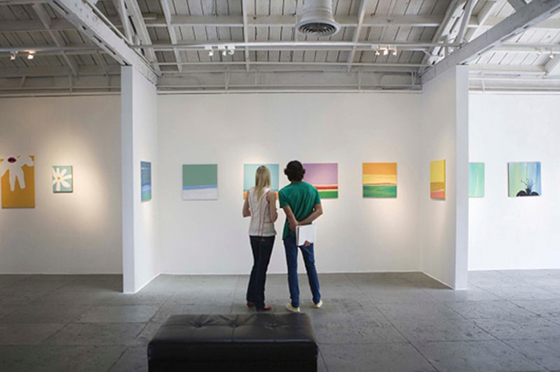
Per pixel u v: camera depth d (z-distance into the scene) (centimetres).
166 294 527
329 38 616
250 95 655
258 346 258
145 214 588
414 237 661
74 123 654
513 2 435
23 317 436
